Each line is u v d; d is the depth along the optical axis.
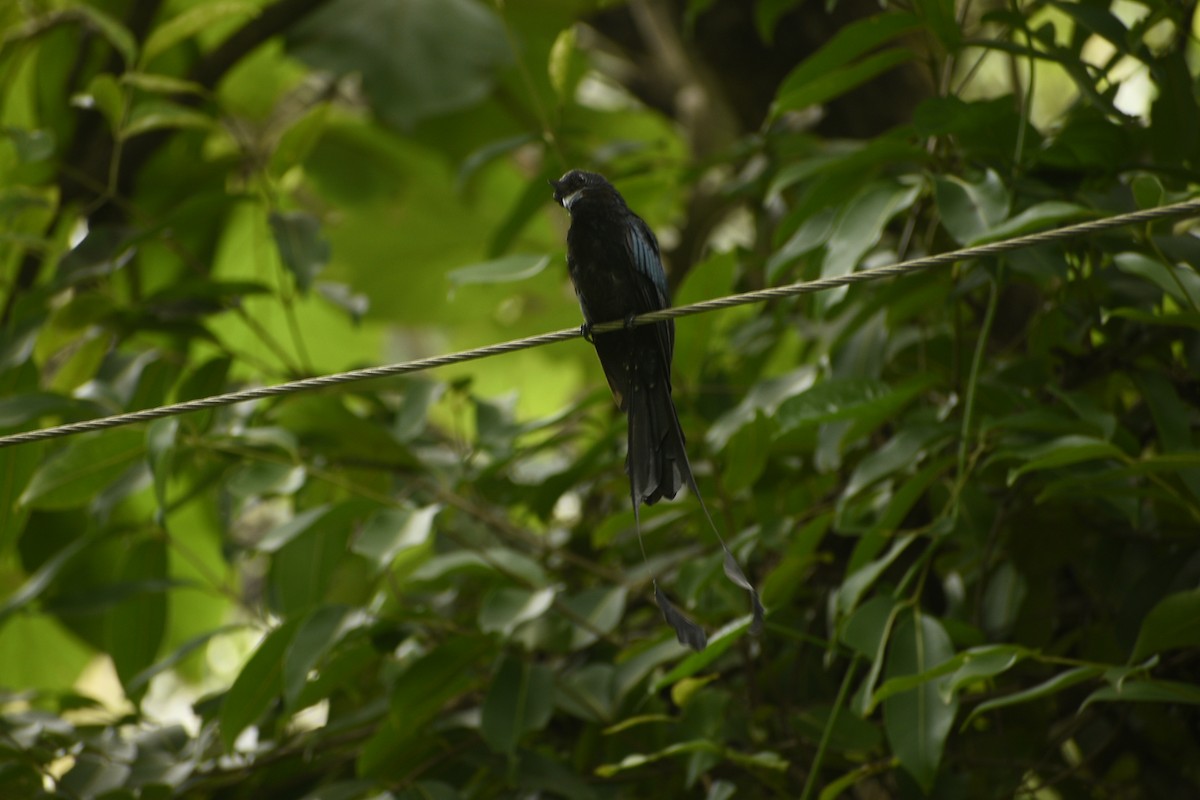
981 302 10.92
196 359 17.92
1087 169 8.91
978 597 8.98
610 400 10.44
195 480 12.01
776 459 10.64
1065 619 10.43
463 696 10.70
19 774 9.33
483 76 16.92
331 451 10.90
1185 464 7.45
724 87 14.85
